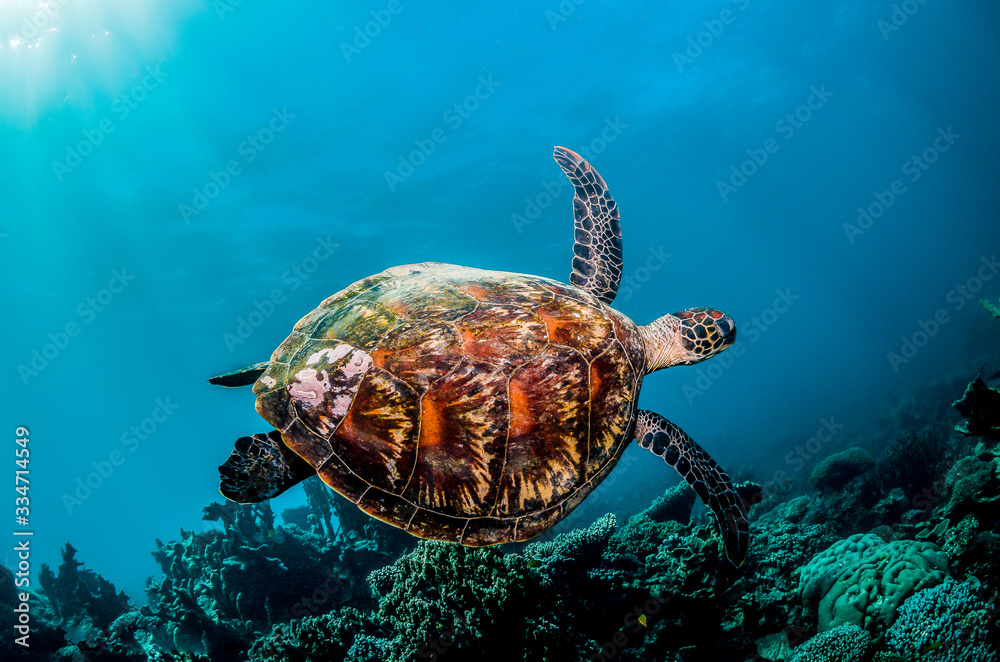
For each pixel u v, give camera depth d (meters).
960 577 6.57
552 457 4.08
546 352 4.30
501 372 4.11
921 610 5.75
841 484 12.93
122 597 12.09
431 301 4.49
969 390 7.95
